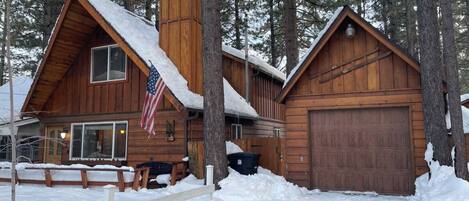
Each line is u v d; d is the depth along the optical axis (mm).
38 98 15469
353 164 11602
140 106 14000
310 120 12117
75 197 9430
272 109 20547
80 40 15109
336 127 11867
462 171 8289
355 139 11648
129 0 20609
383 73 11367
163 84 11273
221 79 10883
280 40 25250
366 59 11562
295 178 11969
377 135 11438
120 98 14422
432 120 9812
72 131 15070
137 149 13836
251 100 17484
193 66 14125
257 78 18594
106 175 10922
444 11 9055
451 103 8711
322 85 11945
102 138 14578
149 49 13828
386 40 11016
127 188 10727
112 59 14875
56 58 14875
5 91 19375
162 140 13430
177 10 14578
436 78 9922
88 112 14898
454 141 8562
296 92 12211
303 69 11836
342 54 11836
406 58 10852
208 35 10906
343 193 11305
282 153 13281
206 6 11023
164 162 12766
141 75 14164
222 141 10648
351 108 11617
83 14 14273
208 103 10703
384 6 20703
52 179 11398
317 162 11930
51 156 15406
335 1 17594
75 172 11273
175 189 10664
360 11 21906
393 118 11320
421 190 9461
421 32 10219
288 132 12172
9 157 16797
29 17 21984
